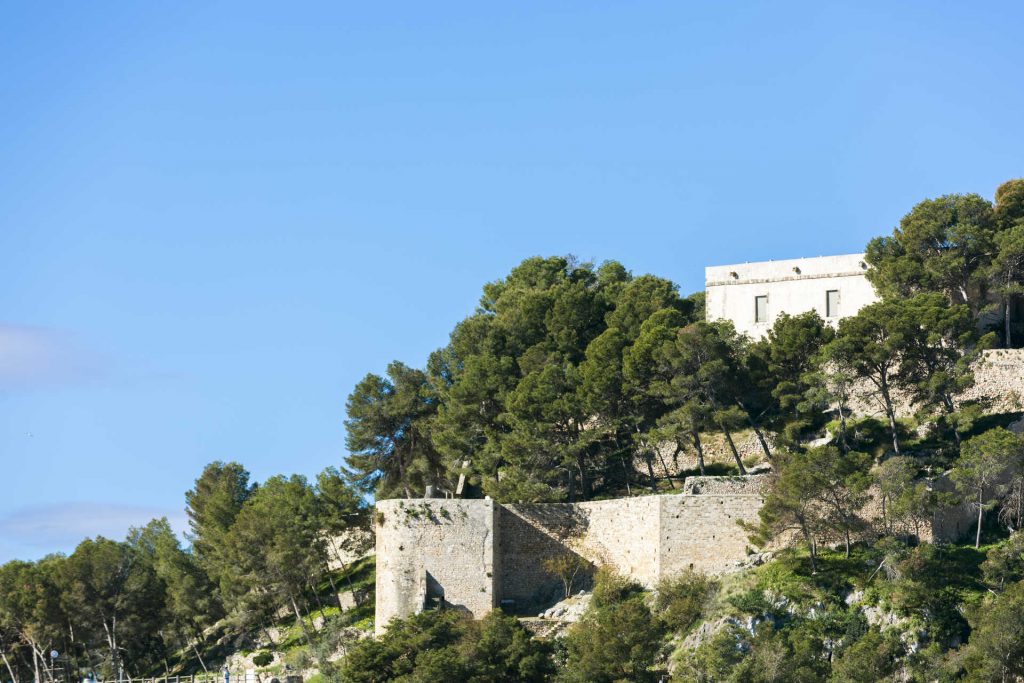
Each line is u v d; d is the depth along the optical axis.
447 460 159.75
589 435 152.00
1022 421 148.12
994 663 118.00
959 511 135.75
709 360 152.62
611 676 122.62
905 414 155.25
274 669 148.75
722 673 119.31
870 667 119.06
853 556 132.00
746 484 141.50
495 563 144.38
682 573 138.25
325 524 159.25
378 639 136.25
